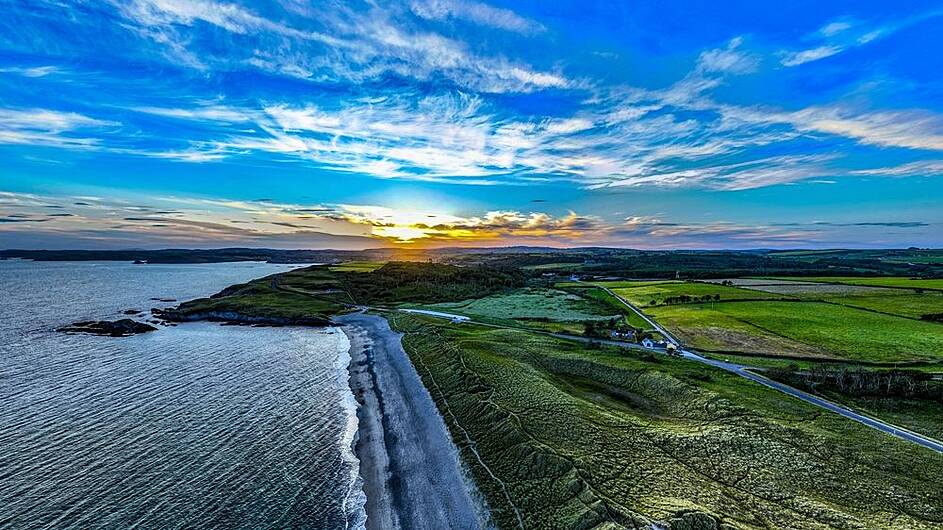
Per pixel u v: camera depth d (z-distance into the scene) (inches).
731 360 2822.3
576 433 1728.6
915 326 3435.0
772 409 2001.7
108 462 1576.0
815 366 2596.0
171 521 1289.4
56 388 2272.4
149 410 2030.0
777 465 1526.8
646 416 2062.0
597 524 1186.6
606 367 2655.0
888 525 1213.7
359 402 2247.8
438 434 1866.4
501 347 3043.8
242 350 3284.9
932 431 1827.0
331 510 1375.5
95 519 1280.8
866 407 2073.1
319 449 1738.4
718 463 1556.3
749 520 1228.5
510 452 1609.3
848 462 1542.8
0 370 2573.8
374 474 1578.5
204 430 1852.9
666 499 1298.0
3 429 1790.1
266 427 1910.7
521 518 1296.8
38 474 1485.0
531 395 2098.9
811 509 1284.4
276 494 1441.9
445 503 1412.4
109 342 3408.0
